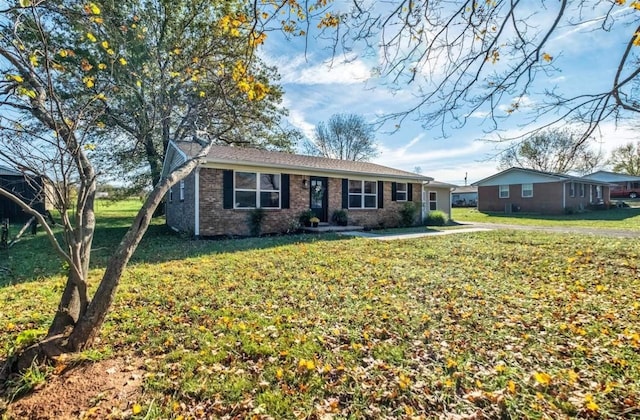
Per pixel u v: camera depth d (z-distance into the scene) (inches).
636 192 1396.4
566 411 86.8
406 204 655.1
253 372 106.6
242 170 456.1
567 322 141.6
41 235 447.8
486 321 144.4
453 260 274.1
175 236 455.5
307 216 510.6
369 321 145.9
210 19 465.7
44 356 105.0
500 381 100.3
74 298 118.0
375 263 261.7
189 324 143.3
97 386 98.3
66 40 380.8
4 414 85.8
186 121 227.6
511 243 367.6
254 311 158.1
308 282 207.3
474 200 1608.0
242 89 132.3
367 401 93.0
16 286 208.2
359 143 1246.9
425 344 124.6
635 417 84.0
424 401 92.7
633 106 92.5
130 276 223.8
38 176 107.3
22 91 107.1
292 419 86.3
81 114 115.3
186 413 88.3
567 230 525.0
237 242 385.4
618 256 276.1
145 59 281.6
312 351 118.8
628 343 120.2
